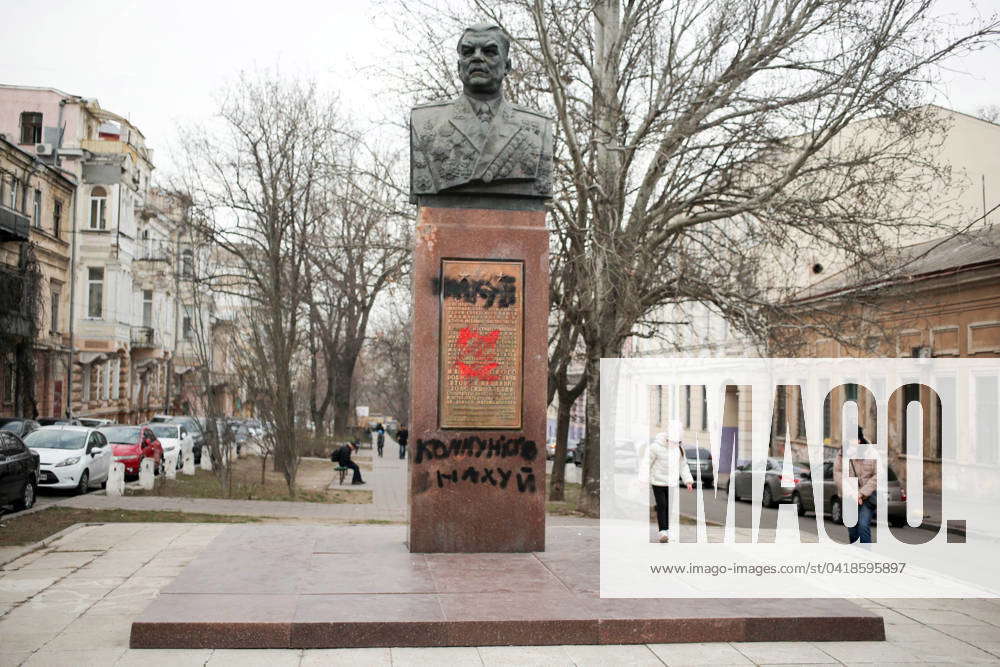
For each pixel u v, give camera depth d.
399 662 6.19
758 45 16.92
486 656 6.38
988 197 26.33
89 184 40.41
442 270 9.00
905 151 18.58
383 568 8.16
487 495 8.95
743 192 17.95
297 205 29.14
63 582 9.02
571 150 17.14
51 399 37.12
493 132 9.16
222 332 26.88
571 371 41.91
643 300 17.77
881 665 6.50
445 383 8.93
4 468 14.51
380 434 48.34
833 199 16.67
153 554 10.73
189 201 28.72
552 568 8.30
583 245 17.52
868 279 16.75
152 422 31.70
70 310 39.16
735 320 17.23
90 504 16.36
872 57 15.52
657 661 6.38
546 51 17.02
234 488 20.98
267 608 6.80
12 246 30.66
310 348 41.75
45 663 6.10
